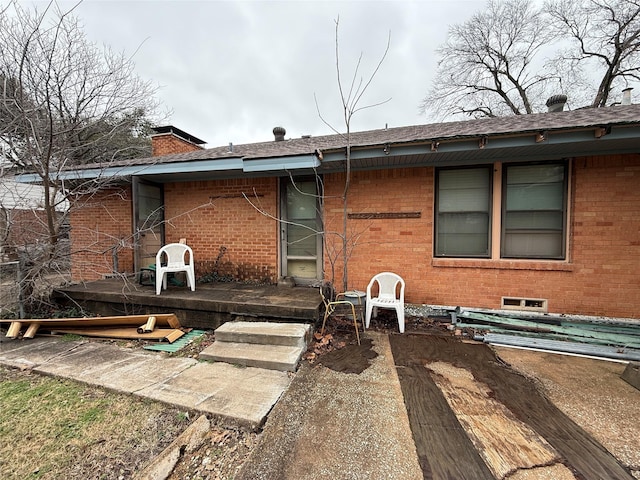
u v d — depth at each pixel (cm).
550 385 267
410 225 461
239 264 557
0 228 464
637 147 370
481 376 284
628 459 179
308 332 362
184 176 557
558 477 165
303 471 173
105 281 569
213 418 224
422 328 416
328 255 483
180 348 362
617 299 391
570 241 405
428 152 382
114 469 180
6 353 349
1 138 462
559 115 508
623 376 279
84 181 551
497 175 427
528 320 404
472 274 439
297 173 507
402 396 250
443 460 179
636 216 381
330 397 249
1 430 215
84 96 567
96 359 330
